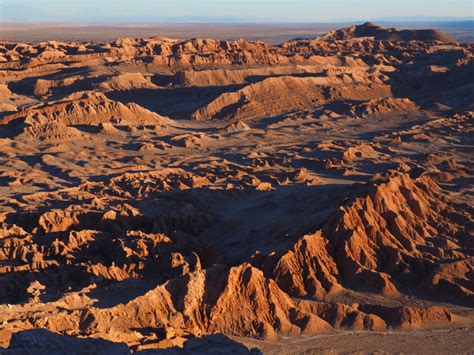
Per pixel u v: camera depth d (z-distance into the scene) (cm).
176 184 11388
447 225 8281
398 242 7625
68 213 9038
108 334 4950
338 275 6944
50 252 7838
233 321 5841
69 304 5859
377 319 6022
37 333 3884
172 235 8300
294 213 9100
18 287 6862
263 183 11275
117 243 7781
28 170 12875
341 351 5522
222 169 12750
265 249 7600
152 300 5788
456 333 5888
